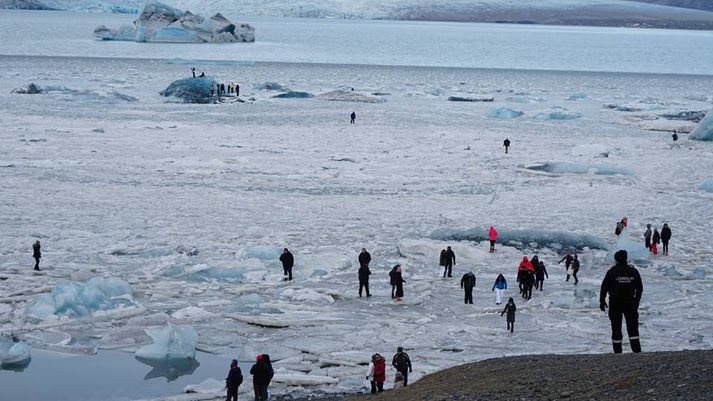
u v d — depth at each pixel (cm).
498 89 16575
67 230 4853
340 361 2864
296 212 5578
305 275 4081
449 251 4125
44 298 3381
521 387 1922
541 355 2380
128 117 10025
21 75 15738
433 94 14525
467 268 4334
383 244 4769
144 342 3098
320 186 6425
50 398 2547
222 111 10981
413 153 8050
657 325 3331
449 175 7019
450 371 2355
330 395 2533
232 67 19862
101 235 4772
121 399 2548
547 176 7094
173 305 3550
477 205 5944
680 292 3884
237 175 6750
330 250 4581
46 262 4141
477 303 3662
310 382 2648
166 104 11638
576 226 5338
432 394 2061
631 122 10981
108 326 3281
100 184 6228
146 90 13425
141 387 2658
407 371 2511
